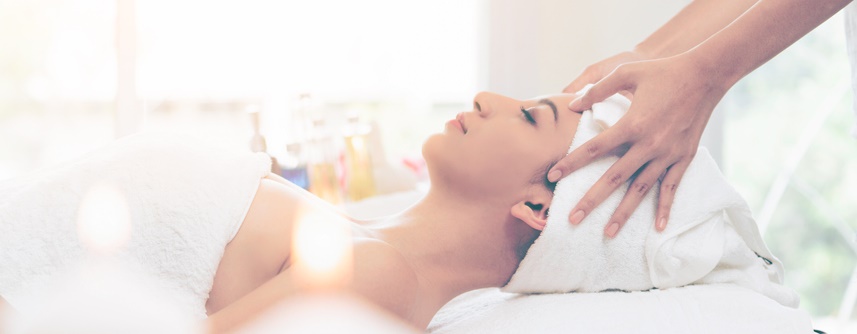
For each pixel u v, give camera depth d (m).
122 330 0.75
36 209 1.00
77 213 1.01
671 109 1.15
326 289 1.00
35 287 0.96
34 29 4.07
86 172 1.06
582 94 1.28
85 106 3.61
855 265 2.94
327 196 2.14
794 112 2.90
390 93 2.91
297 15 2.76
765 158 2.92
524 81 2.70
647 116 1.15
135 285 0.91
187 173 1.10
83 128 3.62
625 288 1.21
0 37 4.06
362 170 2.26
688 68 1.17
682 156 1.19
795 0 1.13
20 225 0.98
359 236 1.13
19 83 4.17
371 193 2.27
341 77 2.84
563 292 1.23
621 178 1.15
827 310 2.98
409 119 2.96
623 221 1.16
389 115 2.95
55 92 3.78
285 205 1.13
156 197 1.06
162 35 2.60
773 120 2.92
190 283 1.04
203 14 2.65
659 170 1.17
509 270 1.23
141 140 1.16
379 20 2.86
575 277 1.20
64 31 3.63
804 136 2.65
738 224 1.25
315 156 2.14
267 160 1.21
